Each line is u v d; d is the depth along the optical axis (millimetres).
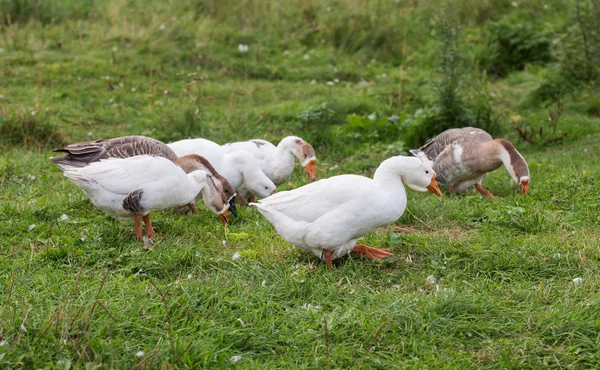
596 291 5918
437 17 13820
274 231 7547
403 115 12211
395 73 15469
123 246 6883
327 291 5945
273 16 18172
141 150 7809
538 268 6430
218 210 7773
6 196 8312
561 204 8414
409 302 5605
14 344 4727
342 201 6234
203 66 15508
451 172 9180
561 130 11953
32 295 5609
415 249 6902
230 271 6340
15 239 6902
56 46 15773
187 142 8781
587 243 6926
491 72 16062
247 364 4836
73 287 5773
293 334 5234
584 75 13766
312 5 18734
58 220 7410
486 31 16750
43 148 10758
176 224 7648
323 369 4828
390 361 4953
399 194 6391
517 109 13625
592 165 9844
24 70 14219
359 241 7223
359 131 11984
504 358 4938
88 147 7590
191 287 5730
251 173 8758
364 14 17812
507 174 10133
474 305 5570
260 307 5559
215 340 5035
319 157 11164
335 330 5262
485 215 7945
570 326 5285
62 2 18344
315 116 12008
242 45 16531
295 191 6504
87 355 4637
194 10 18125
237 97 13820
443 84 11758
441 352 5082
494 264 6484
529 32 16344
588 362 4957
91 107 12867
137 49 15719
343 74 15602
